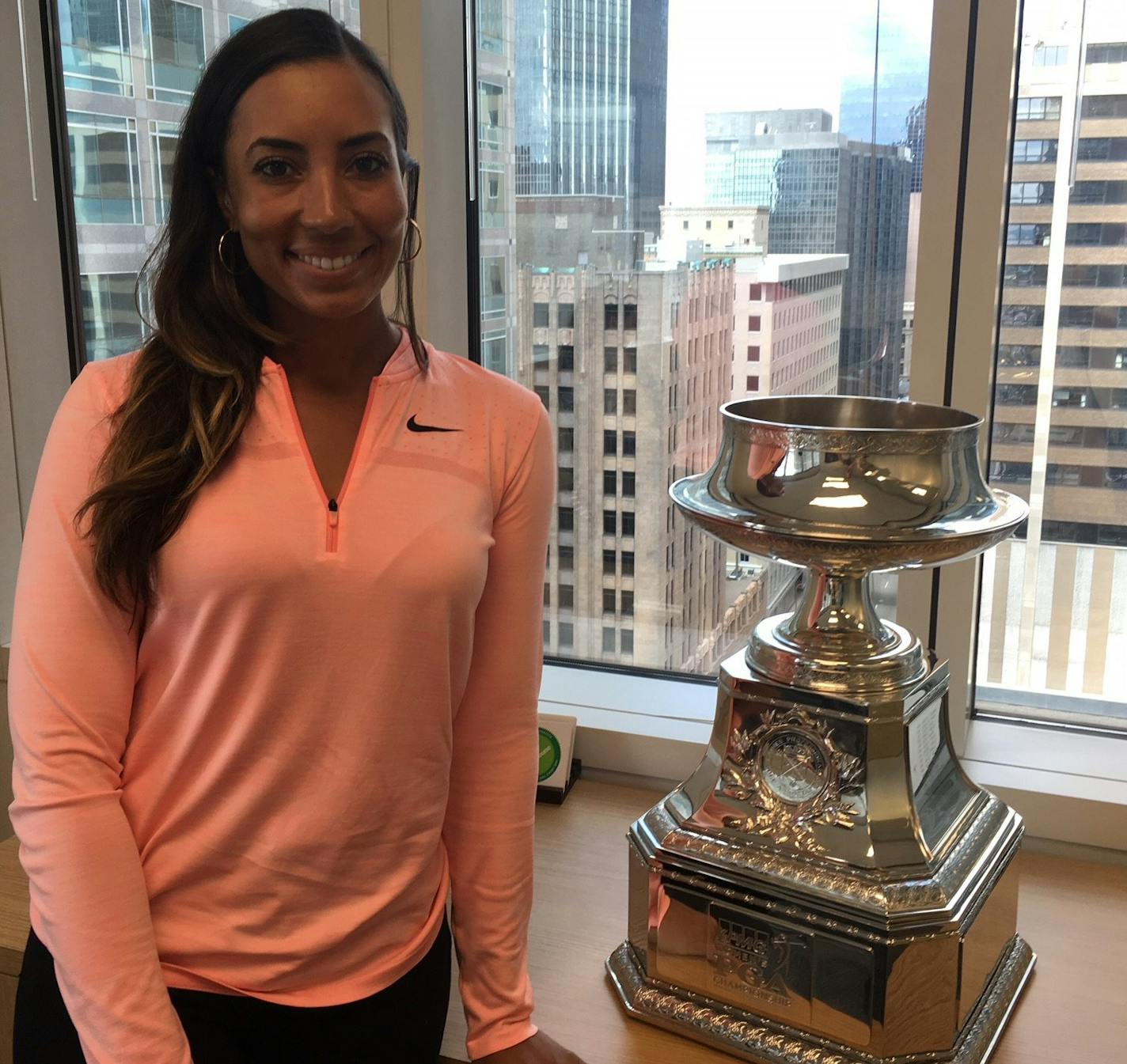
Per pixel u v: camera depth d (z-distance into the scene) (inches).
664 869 41.5
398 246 36.3
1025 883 51.2
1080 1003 42.9
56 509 34.2
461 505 36.6
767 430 38.4
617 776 61.1
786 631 42.3
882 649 40.8
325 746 35.3
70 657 33.9
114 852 34.3
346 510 34.9
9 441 72.2
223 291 36.3
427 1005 40.0
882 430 37.3
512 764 41.1
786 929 39.3
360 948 37.7
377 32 57.7
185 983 36.4
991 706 60.4
